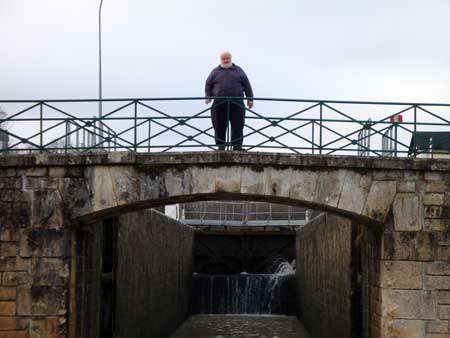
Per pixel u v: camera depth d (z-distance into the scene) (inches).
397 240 505.7
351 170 507.5
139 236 755.4
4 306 506.3
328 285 825.5
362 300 591.2
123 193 506.3
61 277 506.6
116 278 636.1
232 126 552.7
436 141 597.9
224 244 1472.7
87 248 556.4
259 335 1056.8
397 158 505.0
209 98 520.1
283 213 1627.7
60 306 505.0
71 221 508.7
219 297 1374.3
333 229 775.7
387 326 502.9
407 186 507.2
